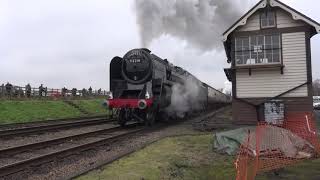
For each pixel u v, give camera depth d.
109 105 22.75
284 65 20.30
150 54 23.69
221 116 32.25
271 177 10.36
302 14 19.73
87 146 14.35
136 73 23.25
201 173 11.08
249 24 20.91
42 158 11.79
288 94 20.27
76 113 37.56
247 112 20.78
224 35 20.88
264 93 20.58
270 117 20.30
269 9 20.48
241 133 14.58
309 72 20.00
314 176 10.45
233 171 11.20
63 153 12.84
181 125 24.03
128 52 23.69
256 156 11.29
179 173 10.86
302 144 13.20
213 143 14.80
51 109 35.84
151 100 22.45
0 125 23.48
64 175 10.31
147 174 10.46
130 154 13.06
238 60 20.97
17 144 15.75
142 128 21.34
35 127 21.17
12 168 10.55
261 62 20.67
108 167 11.04
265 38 20.67
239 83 21.00
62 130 21.14
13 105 32.97
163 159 12.41
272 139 12.97
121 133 19.45
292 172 10.89
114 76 23.61
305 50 20.05
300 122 17.80
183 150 14.16
